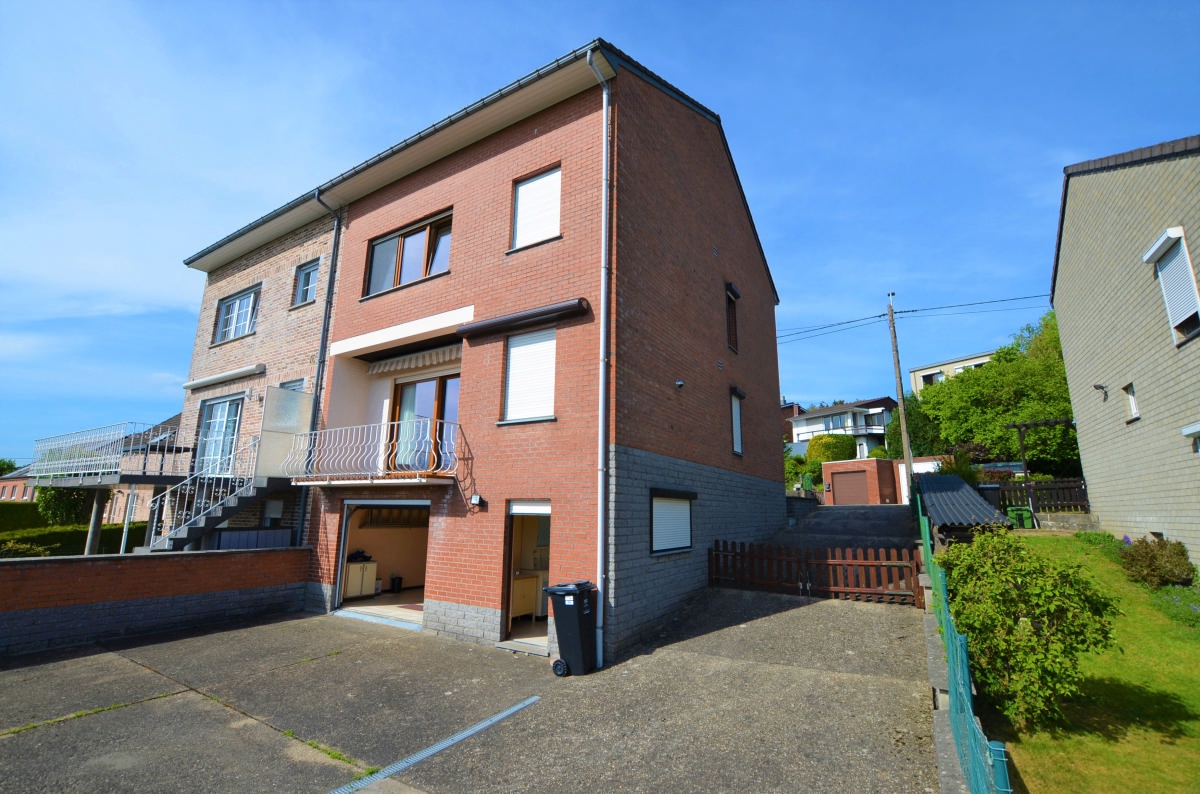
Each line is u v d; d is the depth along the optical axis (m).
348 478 10.09
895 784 4.15
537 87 9.36
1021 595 5.48
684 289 11.00
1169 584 9.73
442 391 11.12
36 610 7.82
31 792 4.17
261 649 8.04
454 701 6.09
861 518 18.31
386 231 11.88
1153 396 11.17
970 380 30.33
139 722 5.48
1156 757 4.98
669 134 11.04
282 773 4.53
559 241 9.09
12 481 40.25
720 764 4.57
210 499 11.60
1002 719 5.77
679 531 9.86
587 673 6.94
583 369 8.36
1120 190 11.52
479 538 8.80
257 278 14.72
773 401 17.20
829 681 6.18
